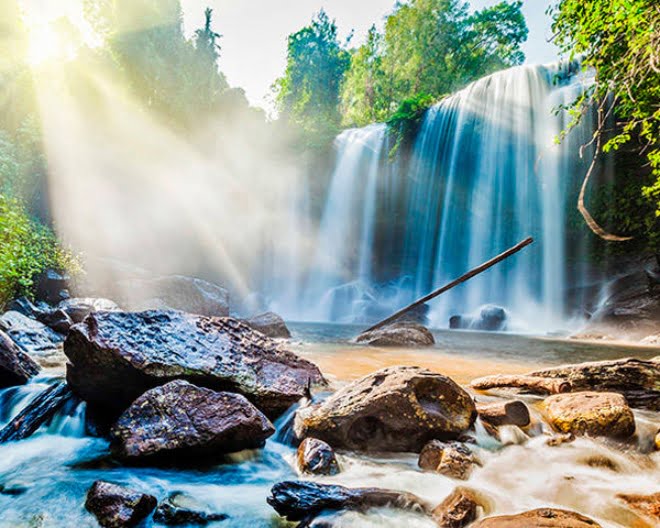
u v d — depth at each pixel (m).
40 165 13.75
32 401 3.56
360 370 5.57
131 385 3.42
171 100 21.44
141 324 3.79
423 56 32.66
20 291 8.70
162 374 3.37
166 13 21.38
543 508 2.08
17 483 2.53
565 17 5.33
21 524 2.09
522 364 6.43
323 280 24.88
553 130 17.11
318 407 3.33
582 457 2.83
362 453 2.96
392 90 33.69
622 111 6.32
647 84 5.47
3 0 13.74
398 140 22.52
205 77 23.55
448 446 2.80
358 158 24.16
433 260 22.16
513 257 18.77
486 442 3.02
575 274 16.62
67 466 2.79
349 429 3.02
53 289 10.57
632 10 4.54
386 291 23.12
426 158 21.81
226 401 3.03
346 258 25.11
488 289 19.62
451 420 3.04
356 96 37.50
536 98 17.84
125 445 2.69
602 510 2.20
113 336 3.44
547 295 17.34
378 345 8.66
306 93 37.44
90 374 3.37
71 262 11.59
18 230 6.88
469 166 20.30
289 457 3.00
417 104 22.83
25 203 11.99
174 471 2.71
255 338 4.55
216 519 2.18
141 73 20.27
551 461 2.81
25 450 3.04
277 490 2.27
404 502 2.23
